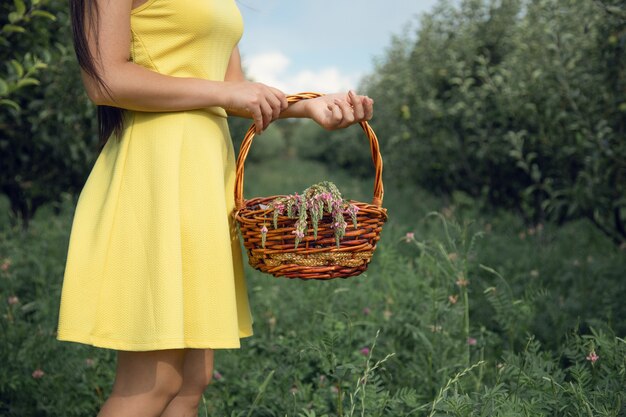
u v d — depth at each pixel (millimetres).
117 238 1540
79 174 5398
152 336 1472
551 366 1998
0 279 3367
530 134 5293
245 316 1801
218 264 1559
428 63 6750
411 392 2062
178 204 1523
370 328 2895
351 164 16969
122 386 1578
